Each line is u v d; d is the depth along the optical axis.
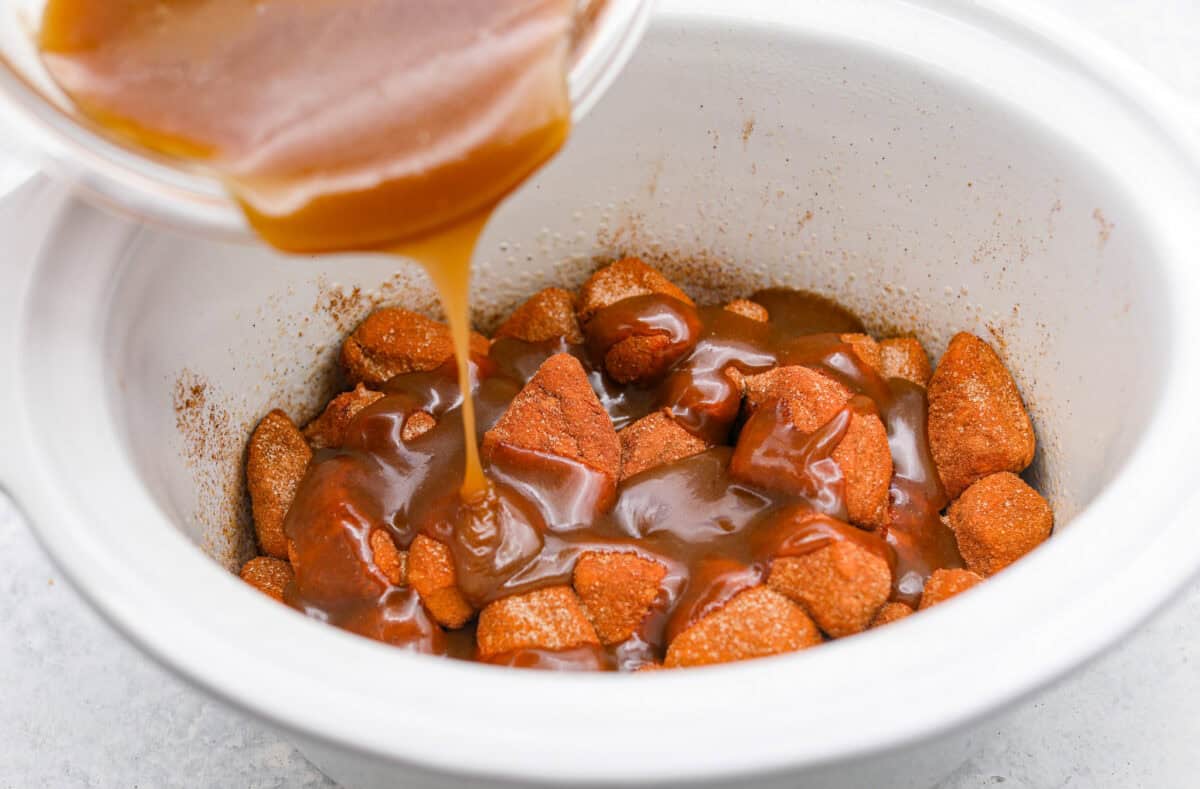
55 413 0.63
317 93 0.62
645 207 0.77
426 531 0.69
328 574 0.68
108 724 0.74
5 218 0.65
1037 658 0.58
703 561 0.68
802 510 0.68
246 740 0.74
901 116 0.73
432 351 0.74
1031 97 0.70
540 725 0.57
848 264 0.77
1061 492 0.71
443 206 0.62
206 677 0.58
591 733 0.57
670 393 0.73
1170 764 0.72
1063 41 0.71
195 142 0.62
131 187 0.62
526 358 0.76
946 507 0.73
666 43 0.73
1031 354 0.73
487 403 0.73
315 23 0.62
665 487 0.71
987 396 0.72
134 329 0.67
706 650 0.66
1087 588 0.59
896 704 0.58
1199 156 0.68
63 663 0.75
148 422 0.67
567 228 0.77
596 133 0.75
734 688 0.58
